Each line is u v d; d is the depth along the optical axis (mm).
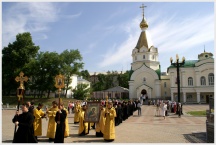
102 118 13539
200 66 61031
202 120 23234
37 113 12531
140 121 22625
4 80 57156
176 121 22500
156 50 75438
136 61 74125
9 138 12773
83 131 13992
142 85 68438
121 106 22031
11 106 48031
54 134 12164
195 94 63344
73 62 61188
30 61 57875
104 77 108062
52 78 56125
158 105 31312
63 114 11070
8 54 59500
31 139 9359
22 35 59625
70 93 74938
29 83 58375
